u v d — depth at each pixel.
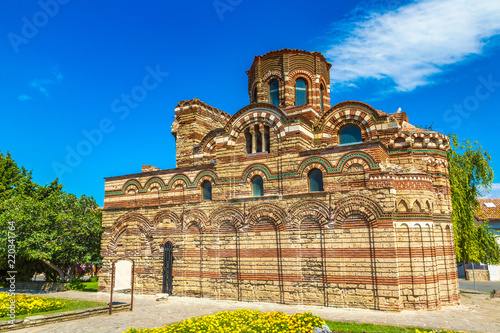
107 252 31.78
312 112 29.59
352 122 27.77
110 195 32.75
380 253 21.66
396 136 26.48
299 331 14.88
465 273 52.38
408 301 21.62
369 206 22.31
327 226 23.34
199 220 28.09
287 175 25.39
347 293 22.22
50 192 48.41
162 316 20.45
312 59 33.16
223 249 26.72
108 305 22.12
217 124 38.28
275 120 26.72
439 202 26.56
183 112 35.97
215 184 28.02
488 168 36.31
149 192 30.92
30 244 29.20
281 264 24.41
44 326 18.12
